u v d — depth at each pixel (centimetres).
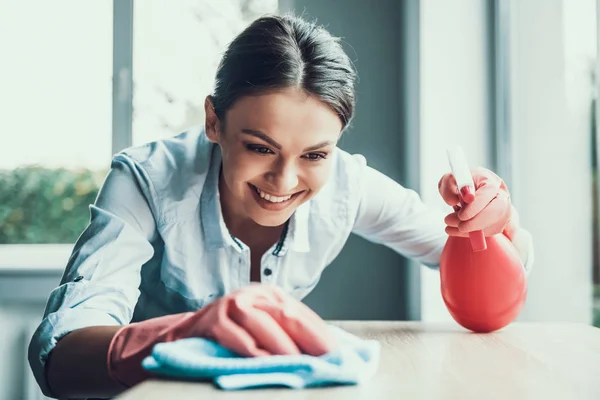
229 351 60
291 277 118
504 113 159
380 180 121
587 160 125
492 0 162
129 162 105
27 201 223
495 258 93
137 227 103
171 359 56
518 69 155
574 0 129
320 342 61
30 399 203
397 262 198
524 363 71
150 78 214
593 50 121
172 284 111
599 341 86
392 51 199
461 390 58
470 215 90
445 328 99
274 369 56
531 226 150
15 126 221
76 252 92
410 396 55
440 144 163
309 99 81
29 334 203
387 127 198
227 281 111
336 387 57
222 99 87
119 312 86
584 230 128
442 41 163
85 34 218
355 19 200
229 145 87
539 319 146
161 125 215
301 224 110
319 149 84
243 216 109
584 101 125
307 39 84
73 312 78
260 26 86
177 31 213
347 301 199
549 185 141
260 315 61
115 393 69
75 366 68
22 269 197
